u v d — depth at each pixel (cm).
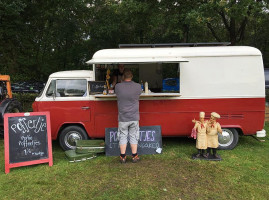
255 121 482
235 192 326
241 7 725
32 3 1303
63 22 1383
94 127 490
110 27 1155
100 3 1280
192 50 483
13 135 408
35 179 371
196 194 321
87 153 454
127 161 435
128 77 424
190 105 485
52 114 487
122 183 350
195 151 488
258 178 364
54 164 431
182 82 481
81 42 1519
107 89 483
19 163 404
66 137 499
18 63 1466
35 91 1088
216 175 374
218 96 481
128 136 454
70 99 486
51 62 1560
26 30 1418
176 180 358
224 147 495
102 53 484
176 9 923
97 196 319
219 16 930
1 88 665
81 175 381
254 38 1609
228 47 486
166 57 476
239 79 477
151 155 464
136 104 423
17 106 664
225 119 484
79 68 1510
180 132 492
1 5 1062
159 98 485
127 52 484
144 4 880
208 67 478
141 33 1198
